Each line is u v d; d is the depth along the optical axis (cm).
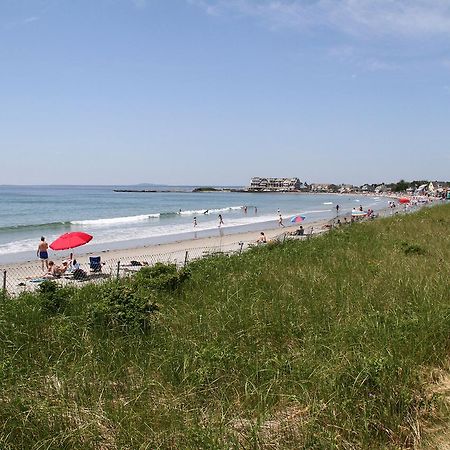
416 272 923
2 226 4341
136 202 10981
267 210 8425
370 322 620
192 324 692
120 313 684
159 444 381
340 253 1341
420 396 450
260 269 1105
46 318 756
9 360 553
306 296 809
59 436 390
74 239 1819
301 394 464
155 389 486
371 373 454
